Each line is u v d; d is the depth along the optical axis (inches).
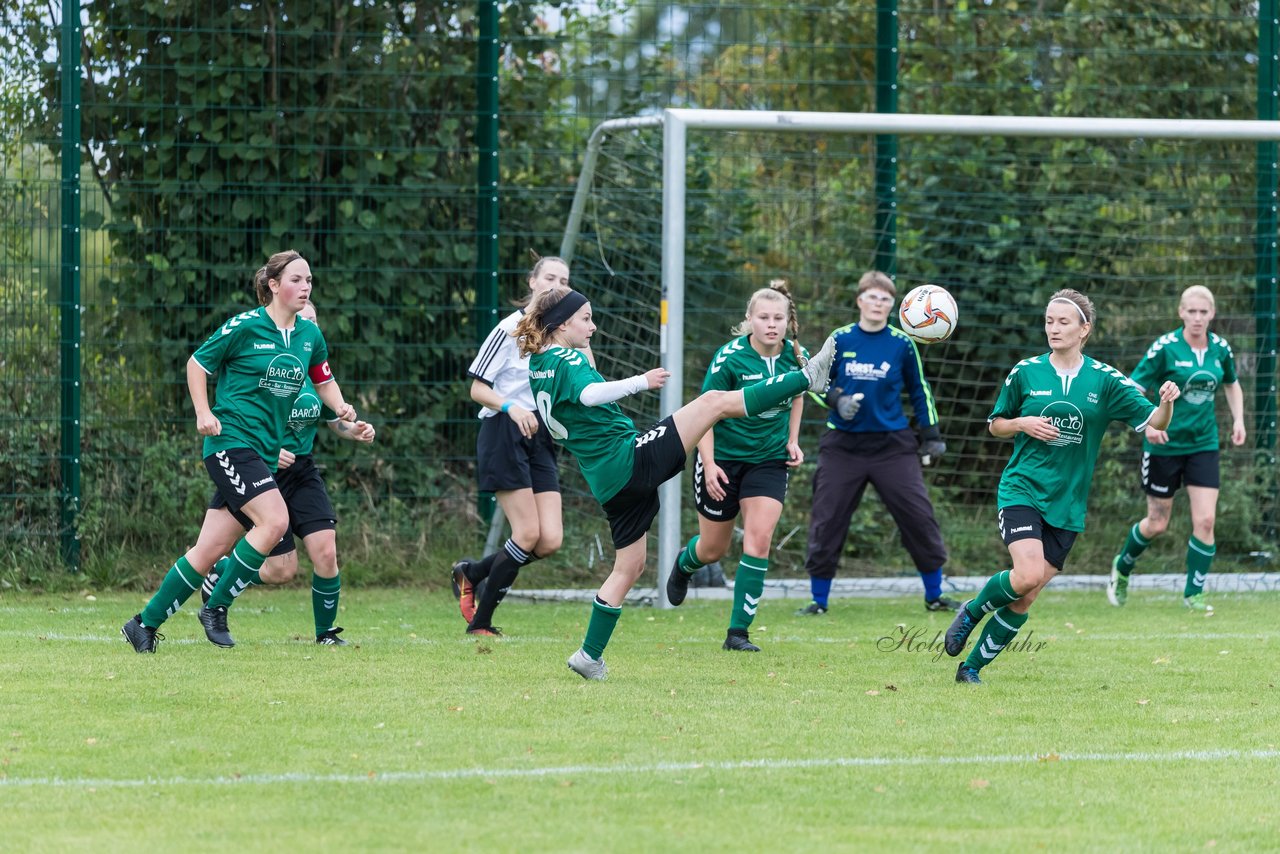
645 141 1724.9
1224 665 1104.8
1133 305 1877.5
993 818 651.5
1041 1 1891.0
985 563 1787.6
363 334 1663.4
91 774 711.1
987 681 1021.2
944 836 621.3
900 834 623.2
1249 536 1833.2
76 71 1567.4
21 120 1572.3
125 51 1603.1
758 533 1171.3
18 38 1569.9
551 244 1722.4
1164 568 1795.0
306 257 1651.1
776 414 1190.3
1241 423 1530.5
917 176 1833.2
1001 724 860.0
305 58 1644.9
